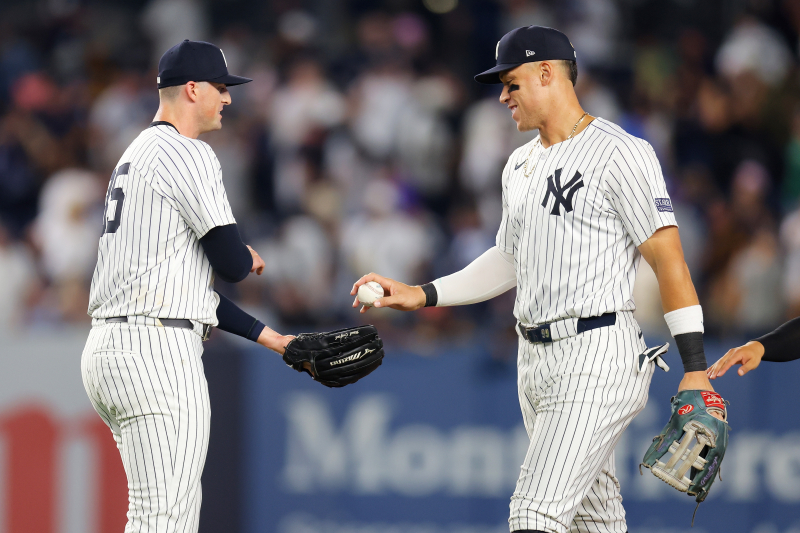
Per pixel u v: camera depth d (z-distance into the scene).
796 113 36.25
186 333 12.53
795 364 21.89
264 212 33.50
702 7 41.09
